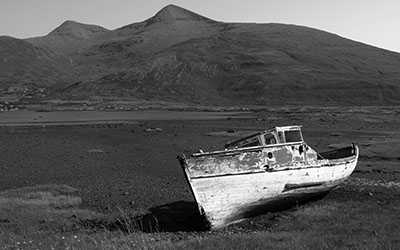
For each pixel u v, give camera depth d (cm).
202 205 1394
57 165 2894
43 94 17888
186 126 5978
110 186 2203
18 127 5978
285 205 1623
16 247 1196
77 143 4156
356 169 2386
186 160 1365
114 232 1391
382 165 2511
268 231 1331
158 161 3017
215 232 1398
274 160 1538
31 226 1484
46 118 8106
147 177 2442
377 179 2111
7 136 4809
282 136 1653
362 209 1501
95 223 1540
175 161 3011
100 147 3844
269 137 1648
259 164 1493
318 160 1630
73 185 2248
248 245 1112
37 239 1311
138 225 1507
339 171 1712
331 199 1716
